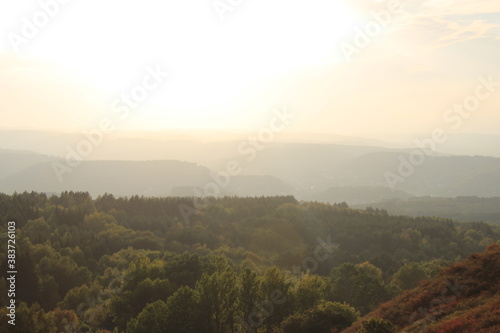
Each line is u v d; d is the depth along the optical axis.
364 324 38.94
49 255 112.44
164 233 187.00
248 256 158.38
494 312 32.72
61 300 94.50
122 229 172.12
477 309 35.47
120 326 74.25
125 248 150.38
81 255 122.25
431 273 107.31
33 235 132.38
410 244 186.12
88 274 109.75
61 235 149.50
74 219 175.88
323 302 64.25
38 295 87.06
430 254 181.75
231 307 62.94
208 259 96.06
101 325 79.81
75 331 73.94
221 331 62.66
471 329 31.66
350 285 85.00
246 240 194.25
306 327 52.91
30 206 175.75
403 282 99.44
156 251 137.62
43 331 61.72
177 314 61.94
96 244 141.12
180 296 63.00
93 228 174.50
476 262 47.72
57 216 173.38
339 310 55.47
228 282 63.75
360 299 83.81
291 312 62.59
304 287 66.50
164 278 85.31
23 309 60.06
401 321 43.62
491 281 42.88
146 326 60.72
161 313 62.12
